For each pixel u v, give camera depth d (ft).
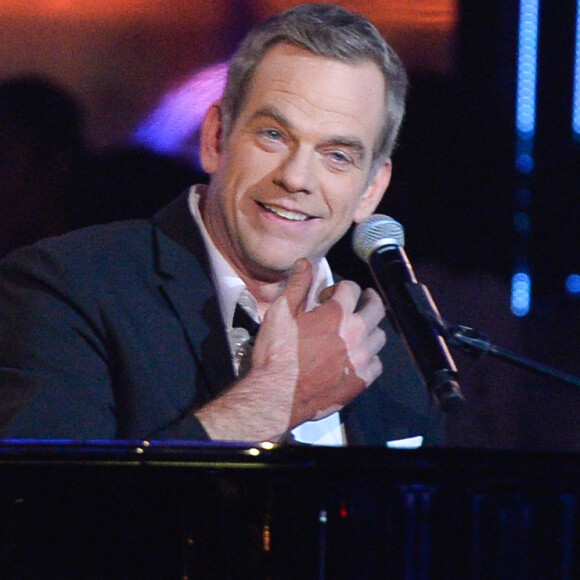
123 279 25.62
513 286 48.75
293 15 25.45
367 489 18.53
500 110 47.32
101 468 18.45
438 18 45.75
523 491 18.49
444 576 18.48
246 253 25.64
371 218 25.64
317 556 18.44
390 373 28.73
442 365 21.65
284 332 24.23
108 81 42.88
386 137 26.53
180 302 25.68
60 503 18.47
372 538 18.49
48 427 23.41
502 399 48.42
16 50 42.34
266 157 25.16
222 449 18.66
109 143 43.19
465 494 18.52
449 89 46.68
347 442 27.63
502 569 18.48
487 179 47.91
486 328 48.52
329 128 24.82
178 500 18.47
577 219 48.98
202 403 25.16
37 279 25.12
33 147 42.78
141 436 24.39
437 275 48.16
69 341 24.58
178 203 27.22
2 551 18.42
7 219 42.98
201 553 18.42
